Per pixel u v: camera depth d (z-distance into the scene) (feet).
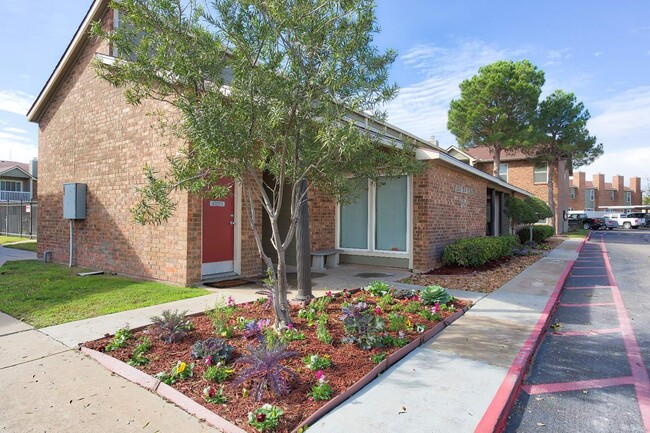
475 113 79.51
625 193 196.13
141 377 11.52
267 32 12.98
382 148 21.13
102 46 30.76
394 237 33.81
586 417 10.55
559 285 27.32
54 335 15.29
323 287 25.17
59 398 10.57
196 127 12.17
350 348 13.69
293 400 10.25
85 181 32.40
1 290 23.03
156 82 14.73
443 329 17.02
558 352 15.42
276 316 15.56
